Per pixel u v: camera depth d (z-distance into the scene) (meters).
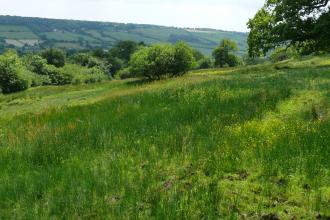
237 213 7.11
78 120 16.33
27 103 34.59
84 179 9.12
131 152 10.86
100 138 12.55
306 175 8.09
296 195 7.54
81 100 29.83
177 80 31.08
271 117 13.36
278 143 9.81
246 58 130.88
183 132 11.95
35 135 14.05
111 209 7.59
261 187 7.96
